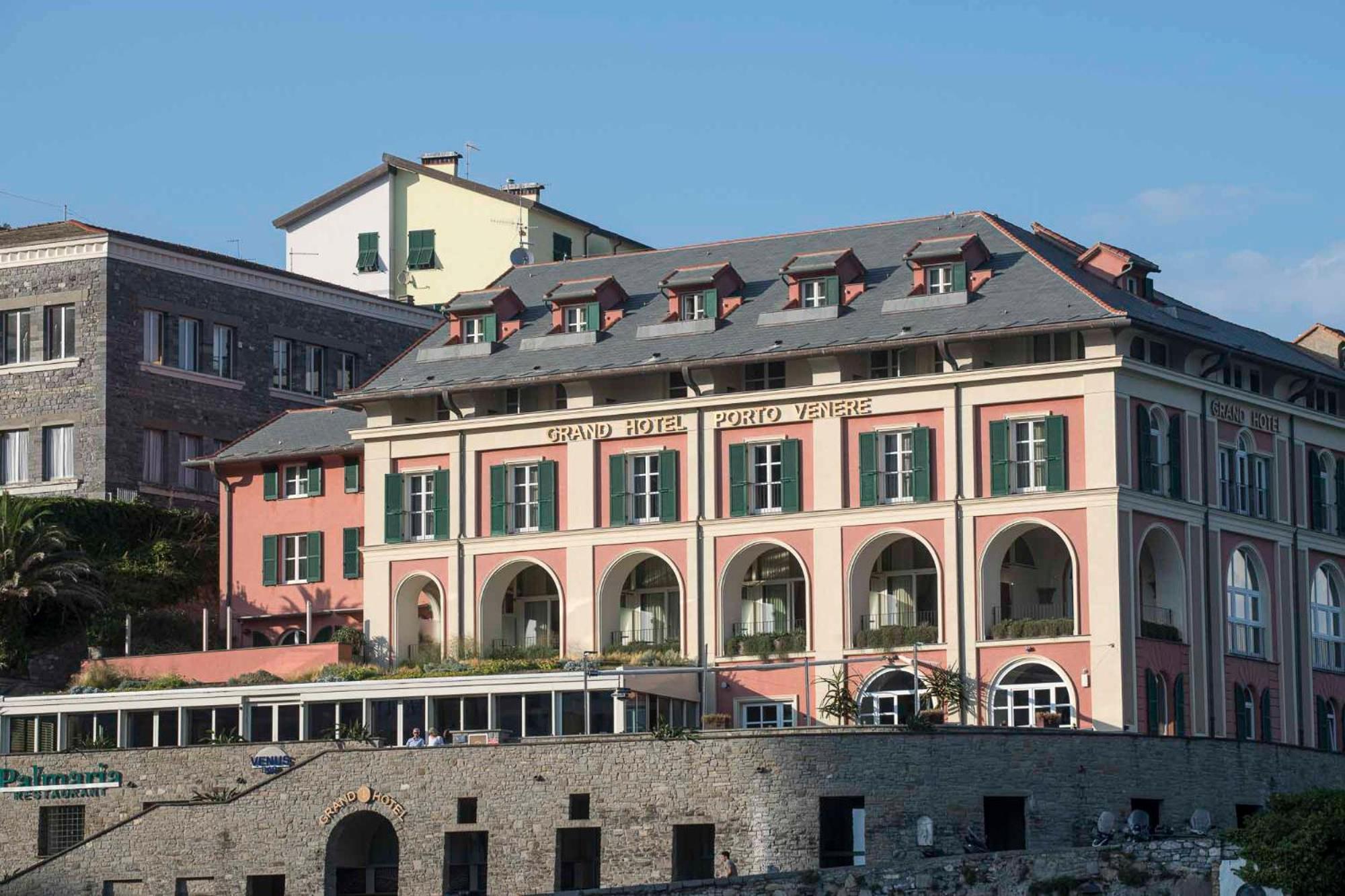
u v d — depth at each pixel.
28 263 108.75
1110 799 77.69
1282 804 66.50
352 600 101.44
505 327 99.25
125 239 107.94
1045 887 67.62
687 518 92.88
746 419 92.31
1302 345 106.62
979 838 75.50
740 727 89.38
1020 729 76.81
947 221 96.12
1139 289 94.81
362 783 79.56
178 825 81.81
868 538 89.88
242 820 80.94
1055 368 87.69
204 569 106.00
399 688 88.62
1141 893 66.88
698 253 99.88
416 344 100.62
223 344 111.62
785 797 75.06
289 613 102.44
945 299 90.75
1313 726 94.94
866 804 75.00
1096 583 86.50
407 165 125.56
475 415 97.19
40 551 99.50
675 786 76.06
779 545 91.44
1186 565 89.81
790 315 93.00
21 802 87.50
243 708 90.62
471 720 87.81
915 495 89.44
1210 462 91.62
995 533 88.06
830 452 91.00
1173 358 90.81
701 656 91.56
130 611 101.31
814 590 90.56
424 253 125.06
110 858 82.56
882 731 75.38
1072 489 87.25
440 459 97.44
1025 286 90.31
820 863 74.88
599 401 95.06
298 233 128.25
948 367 89.50
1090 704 86.00
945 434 89.31
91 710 92.56
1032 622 87.38
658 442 93.81
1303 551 95.75
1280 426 95.69
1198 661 89.50
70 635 100.44
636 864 76.12
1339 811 65.56
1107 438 86.88
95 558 103.38
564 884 77.06
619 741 76.81
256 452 104.12
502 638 96.88
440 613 97.38
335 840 79.88
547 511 95.06
